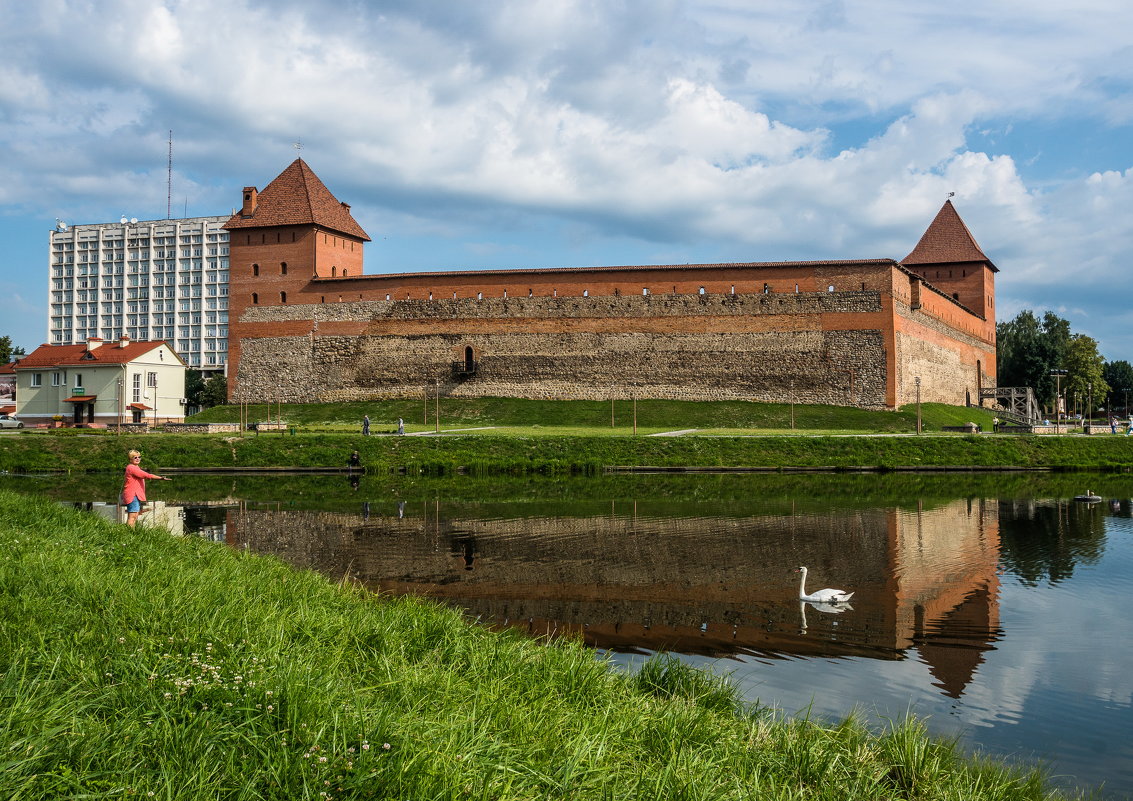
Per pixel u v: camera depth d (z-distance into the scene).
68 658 7.51
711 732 8.30
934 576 19.00
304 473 45.97
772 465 47.31
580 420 63.22
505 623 14.81
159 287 157.62
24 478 42.62
